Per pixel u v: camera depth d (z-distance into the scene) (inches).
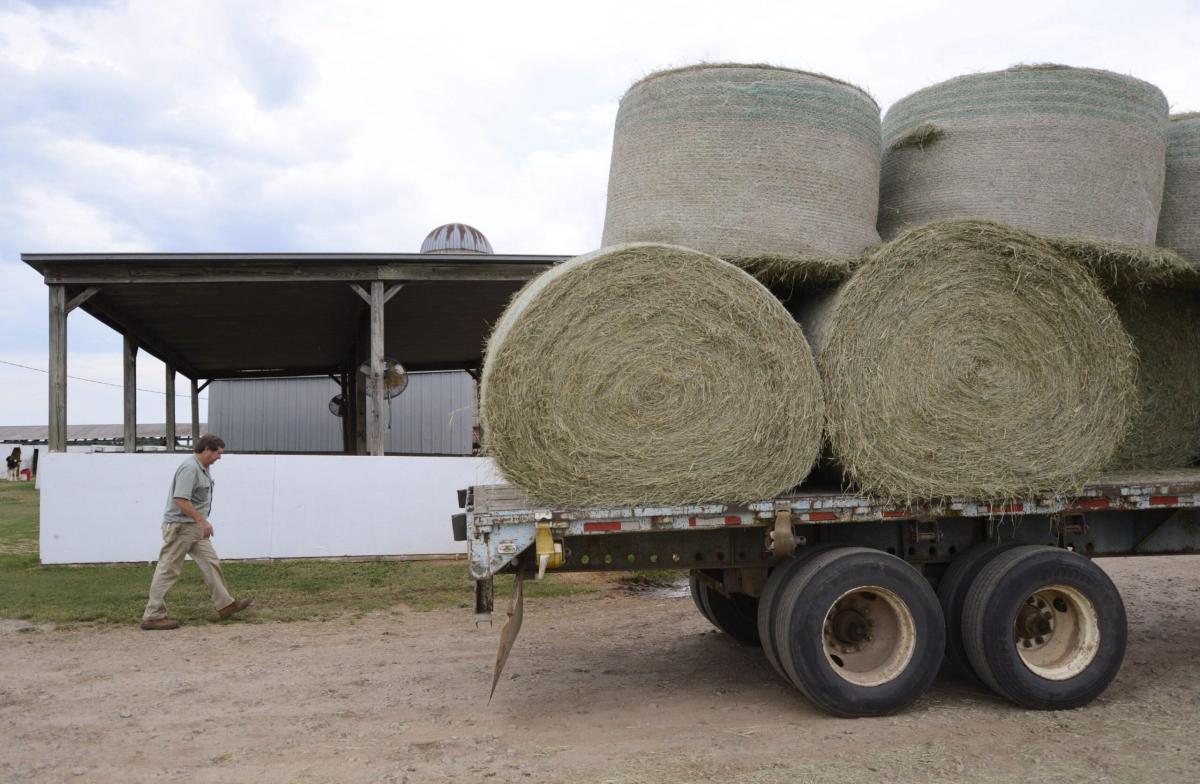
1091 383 182.4
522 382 162.4
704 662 225.0
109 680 211.8
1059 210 208.2
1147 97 218.4
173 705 190.5
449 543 407.2
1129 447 226.5
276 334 656.4
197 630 269.0
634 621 280.1
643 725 172.7
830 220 202.1
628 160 213.3
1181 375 231.9
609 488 165.9
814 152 202.4
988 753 152.9
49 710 187.6
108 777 148.5
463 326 637.3
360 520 400.5
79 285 427.8
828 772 144.3
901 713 177.8
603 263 165.2
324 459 398.9
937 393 175.6
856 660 183.2
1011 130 211.5
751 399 169.2
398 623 279.7
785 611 174.6
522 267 448.5
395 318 593.3
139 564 382.6
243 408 887.1
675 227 200.7
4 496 836.6
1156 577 349.7
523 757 154.6
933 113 221.0
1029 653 186.1
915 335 175.3
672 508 166.7
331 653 239.3
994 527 193.6
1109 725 169.2
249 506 391.5
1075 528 192.9
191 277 429.1
